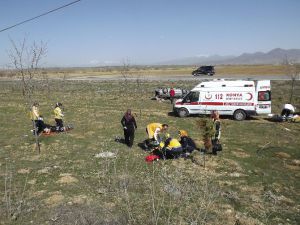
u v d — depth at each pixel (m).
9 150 16.30
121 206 10.08
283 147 17.36
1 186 11.67
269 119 25.45
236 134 20.25
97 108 30.52
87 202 10.39
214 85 25.33
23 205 10.20
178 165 14.00
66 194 11.03
